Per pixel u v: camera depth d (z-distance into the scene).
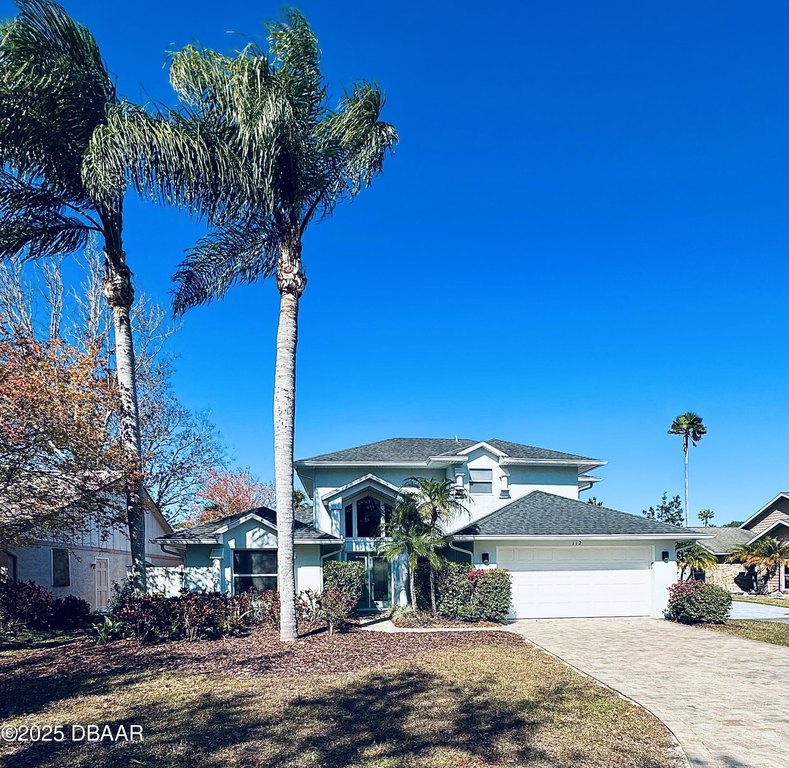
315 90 15.28
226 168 14.12
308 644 14.71
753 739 7.89
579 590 20.52
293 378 16.00
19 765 7.01
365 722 8.51
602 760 7.12
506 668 12.15
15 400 12.36
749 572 35.62
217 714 8.90
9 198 16.31
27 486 13.33
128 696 9.97
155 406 31.84
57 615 18.30
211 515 43.94
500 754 7.30
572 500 23.45
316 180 15.77
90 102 15.35
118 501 17.84
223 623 15.75
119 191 14.49
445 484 19.97
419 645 14.74
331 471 24.28
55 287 27.56
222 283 19.31
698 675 11.76
